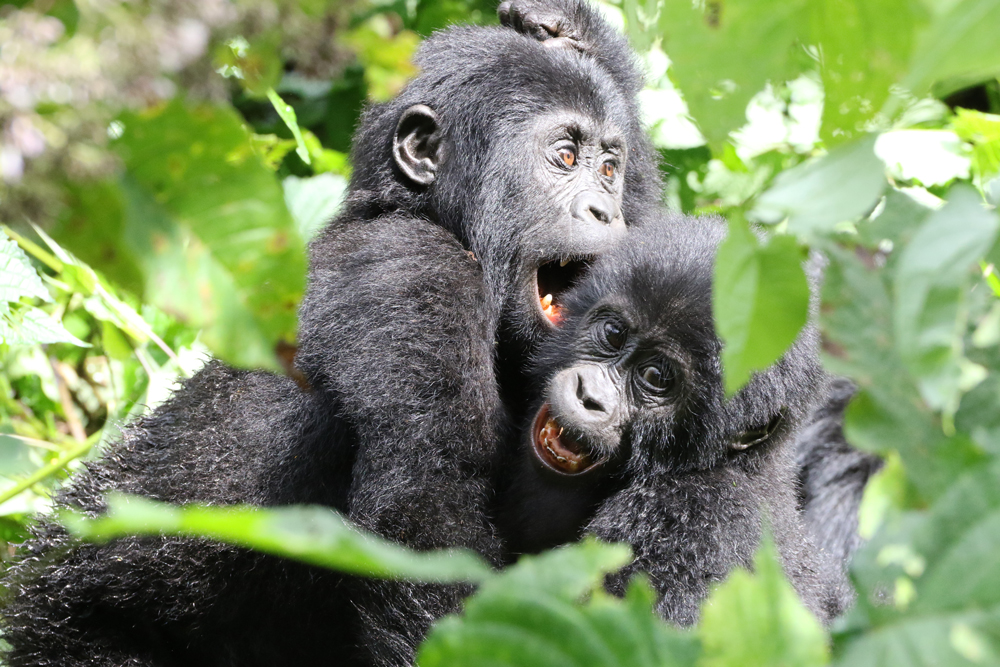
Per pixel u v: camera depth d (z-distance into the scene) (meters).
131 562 8.11
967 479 2.96
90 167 2.50
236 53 2.93
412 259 8.38
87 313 10.73
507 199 9.12
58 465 8.74
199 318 3.00
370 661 7.75
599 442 7.59
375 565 2.77
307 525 2.56
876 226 3.29
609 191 9.59
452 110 9.33
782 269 3.25
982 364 3.26
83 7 2.44
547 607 2.78
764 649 2.85
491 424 8.02
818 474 9.48
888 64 3.18
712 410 7.59
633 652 2.79
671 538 7.36
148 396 9.52
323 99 12.50
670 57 3.39
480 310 8.42
